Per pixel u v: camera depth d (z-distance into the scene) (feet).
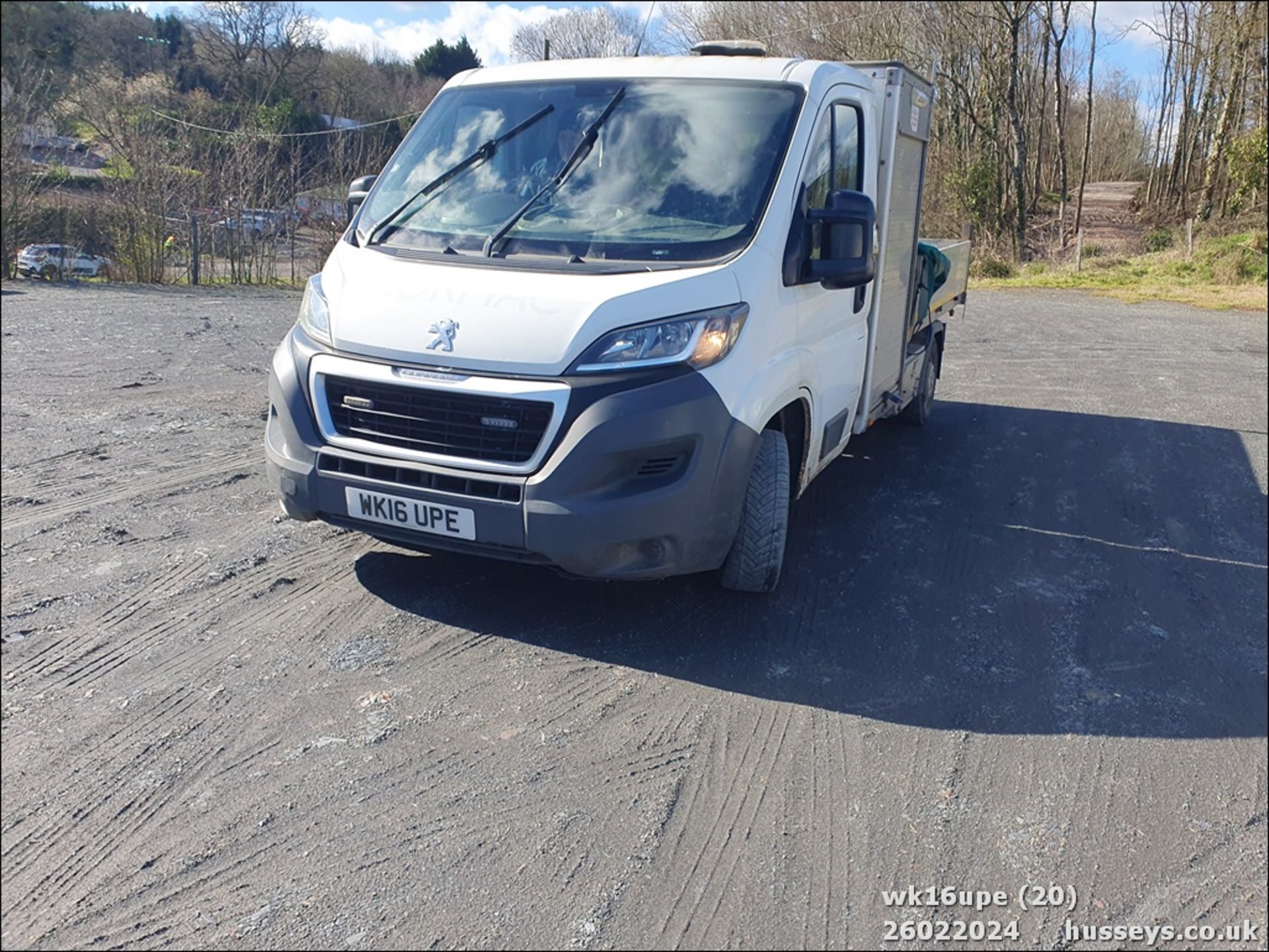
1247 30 100.27
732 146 14.84
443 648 13.38
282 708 11.76
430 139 16.56
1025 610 15.83
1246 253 82.94
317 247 81.76
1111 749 11.84
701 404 12.54
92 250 62.34
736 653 13.73
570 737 11.48
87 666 12.48
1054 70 139.85
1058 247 104.42
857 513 20.26
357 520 13.26
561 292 12.80
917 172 21.18
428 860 9.34
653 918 8.73
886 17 112.57
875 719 12.23
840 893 9.16
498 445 12.52
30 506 17.78
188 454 21.35
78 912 8.55
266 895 8.81
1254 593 17.10
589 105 15.89
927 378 27.22
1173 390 35.65
